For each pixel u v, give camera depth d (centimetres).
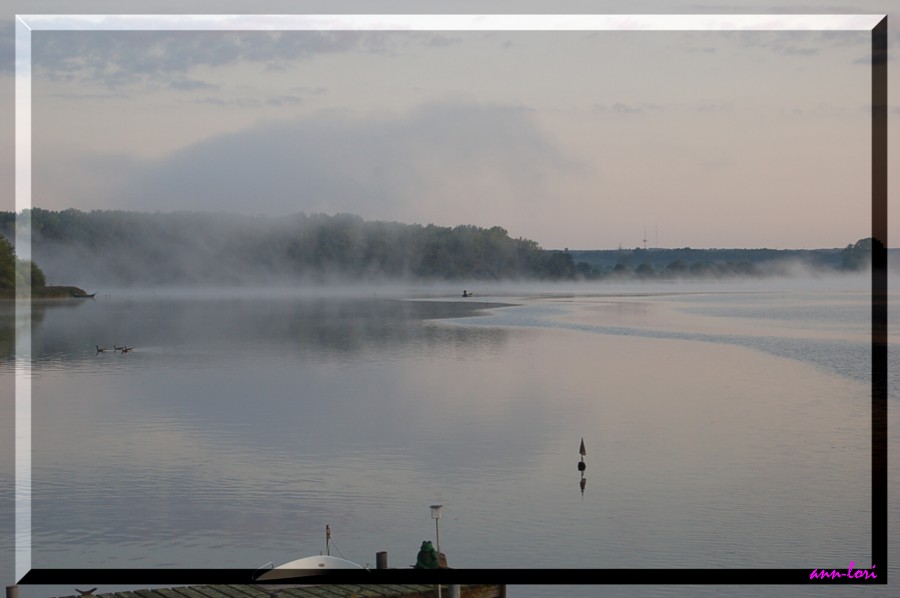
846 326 7838
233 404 3925
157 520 2227
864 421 3450
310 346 6531
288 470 2691
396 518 2225
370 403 3934
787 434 3216
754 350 6009
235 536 2098
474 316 9794
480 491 2491
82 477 2616
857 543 2044
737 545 2034
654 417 3572
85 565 1942
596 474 2642
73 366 5444
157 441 3127
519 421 3481
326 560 1780
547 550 2017
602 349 6184
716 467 2717
